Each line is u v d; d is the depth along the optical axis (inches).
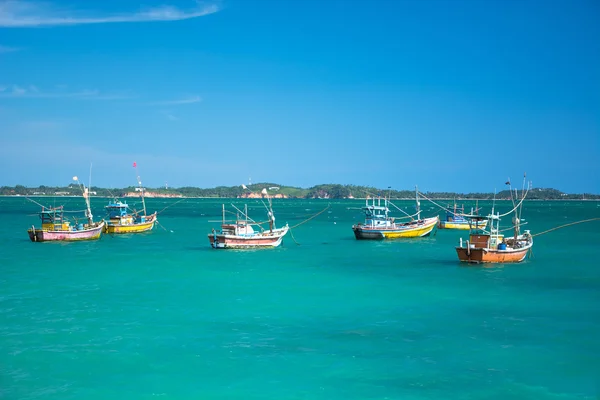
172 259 2506.2
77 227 3464.6
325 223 5634.8
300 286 1817.2
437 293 1696.6
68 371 1011.9
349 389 932.6
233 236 2874.0
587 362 1055.0
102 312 1438.2
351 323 1333.7
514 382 958.4
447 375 990.4
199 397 904.3
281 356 1091.3
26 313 1424.7
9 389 931.3
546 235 3838.6
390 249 2942.9
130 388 939.3
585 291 1722.4
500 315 1411.2
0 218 5974.4
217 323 1333.7
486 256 2261.3
